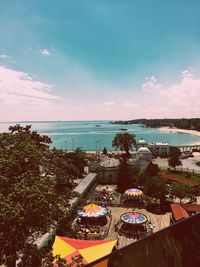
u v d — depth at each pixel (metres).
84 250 26.14
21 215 16.84
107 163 89.06
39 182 19.27
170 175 85.19
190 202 56.97
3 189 18.42
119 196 65.56
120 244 39.50
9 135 23.73
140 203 58.16
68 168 27.64
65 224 25.17
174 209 46.56
